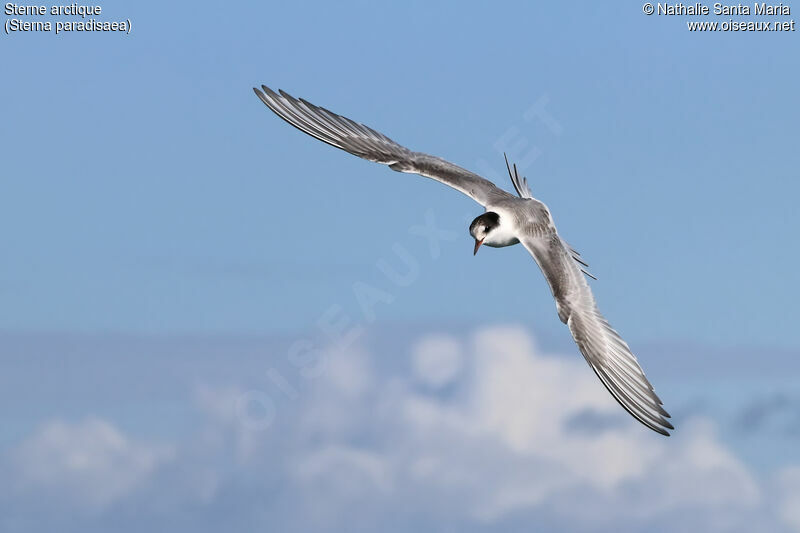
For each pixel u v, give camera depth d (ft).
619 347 46.73
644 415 44.83
